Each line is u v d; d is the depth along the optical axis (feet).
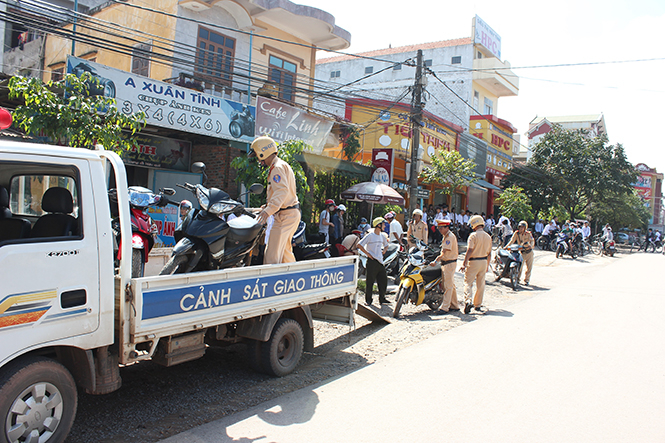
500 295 36.86
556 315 28.73
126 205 12.24
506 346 21.59
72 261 11.03
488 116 101.60
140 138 44.11
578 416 14.08
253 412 14.05
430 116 76.89
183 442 11.96
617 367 18.74
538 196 99.40
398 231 40.75
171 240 35.35
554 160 104.63
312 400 15.08
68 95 30.42
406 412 14.20
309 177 48.60
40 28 28.63
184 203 19.62
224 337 16.47
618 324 26.40
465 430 13.05
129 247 12.09
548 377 17.46
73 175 11.51
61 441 10.90
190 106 38.40
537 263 63.98
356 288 21.08
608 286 42.34
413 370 18.19
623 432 13.08
